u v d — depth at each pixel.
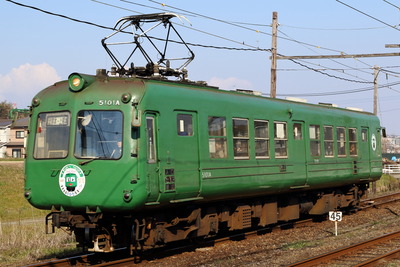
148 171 9.70
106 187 9.48
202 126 11.24
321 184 16.36
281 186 14.16
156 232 10.47
